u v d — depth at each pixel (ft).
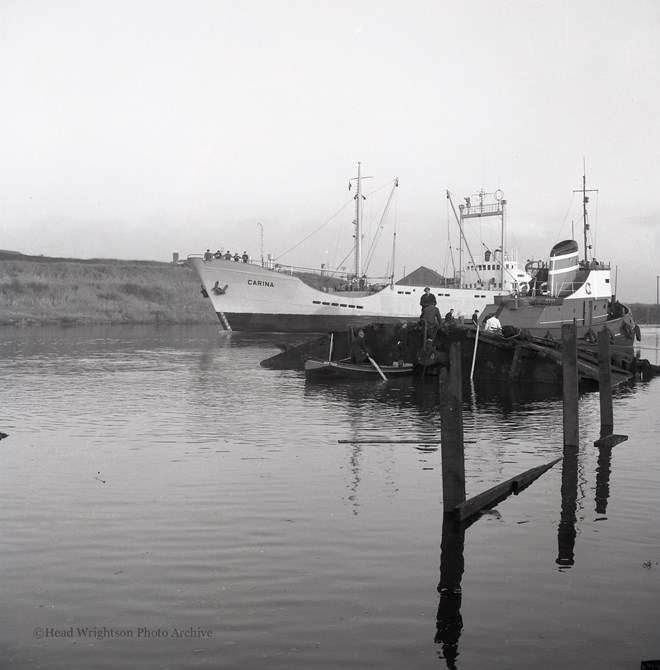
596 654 26.71
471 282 250.37
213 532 40.29
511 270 246.06
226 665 25.95
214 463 57.82
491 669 25.70
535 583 33.24
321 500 46.80
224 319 250.37
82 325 379.96
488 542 38.83
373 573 34.35
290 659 26.35
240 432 72.23
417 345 126.52
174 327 361.71
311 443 66.39
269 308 249.75
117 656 26.55
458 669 25.68
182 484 50.93
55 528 41.01
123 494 48.19
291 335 262.26
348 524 41.78
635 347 237.25
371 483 51.39
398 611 30.22
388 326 129.29
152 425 76.48
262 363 146.30
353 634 28.19
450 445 43.52
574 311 173.47
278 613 29.99
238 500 46.80
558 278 187.83
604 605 30.86
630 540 39.29
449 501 43.70
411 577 33.86
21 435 70.69
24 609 30.42
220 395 101.96
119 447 64.49
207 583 33.09
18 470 55.36
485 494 46.06
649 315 501.15
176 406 90.89
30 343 224.12
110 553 36.88
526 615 29.89
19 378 124.67
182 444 65.92
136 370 139.95
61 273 473.26
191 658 26.43
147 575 33.96
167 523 41.91
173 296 485.15
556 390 109.29
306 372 124.47
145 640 27.71
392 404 92.79
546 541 39.09
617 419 82.43
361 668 25.75
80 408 88.99
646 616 29.78
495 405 93.35
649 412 88.22
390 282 264.31
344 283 286.05
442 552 37.27
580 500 47.42
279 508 44.96
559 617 29.71
